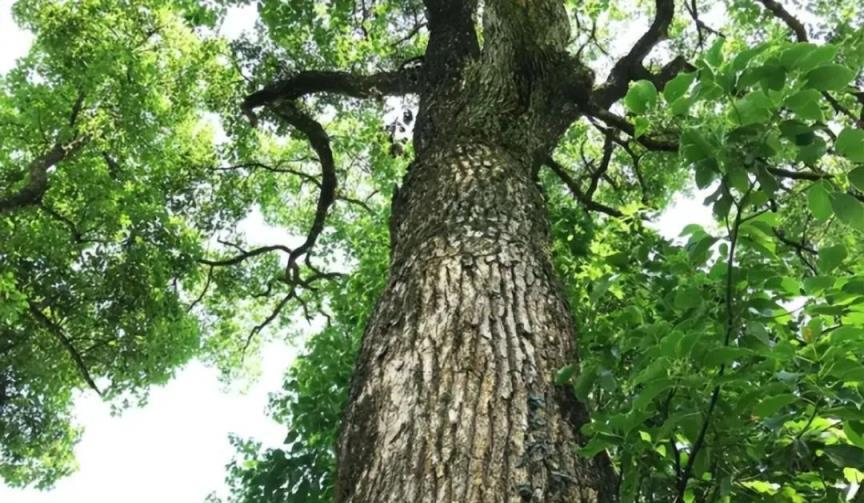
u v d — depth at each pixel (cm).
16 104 977
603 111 569
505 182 377
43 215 1064
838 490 219
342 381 643
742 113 185
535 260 314
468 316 264
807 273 584
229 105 1099
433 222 339
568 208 515
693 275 234
